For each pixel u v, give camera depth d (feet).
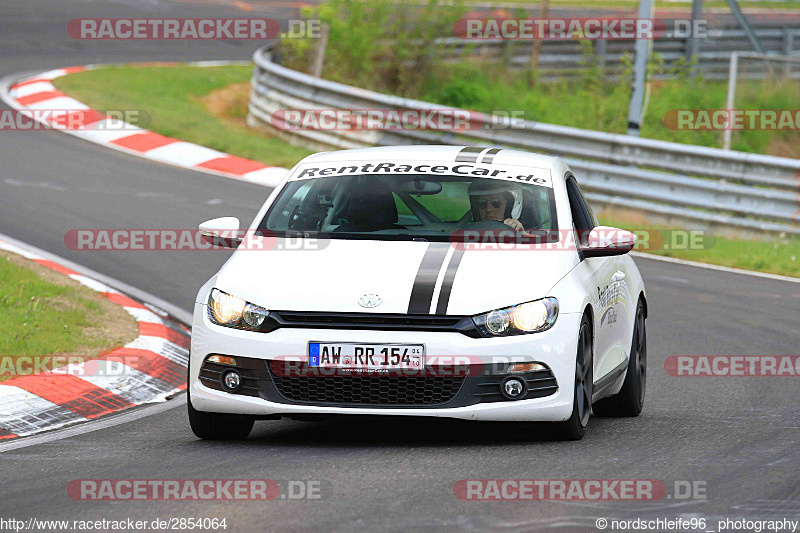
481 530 52.26
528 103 296.71
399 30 308.81
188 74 305.32
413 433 76.02
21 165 200.34
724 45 345.10
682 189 186.29
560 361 69.51
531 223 78.95
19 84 265.34
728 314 130.72
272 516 54.85
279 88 248.32
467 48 328.49
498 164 85.10
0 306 109.70
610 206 193.67
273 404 69.31
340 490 59.47
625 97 283.18
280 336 69.21
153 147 224.12
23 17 367.04
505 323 69.10
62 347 100.27
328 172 85.15
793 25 355.36
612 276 83.82
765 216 179.01
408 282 70.69
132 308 121.29
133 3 404.16
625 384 85.46
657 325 124.67
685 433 76.48
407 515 54.54
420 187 81.92
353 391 69.05
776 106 290.15
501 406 68.59
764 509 56.44
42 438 77.41
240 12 406.41
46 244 150.61
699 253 170.40
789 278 155.94
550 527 52.90
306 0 459.32
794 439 74.13
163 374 99.81
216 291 73.10
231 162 216.54
